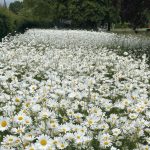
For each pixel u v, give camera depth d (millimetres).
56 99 1708
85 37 6191
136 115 1505
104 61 3709
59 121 1537
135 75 2793
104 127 1386
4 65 3084
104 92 2076
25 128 1324
